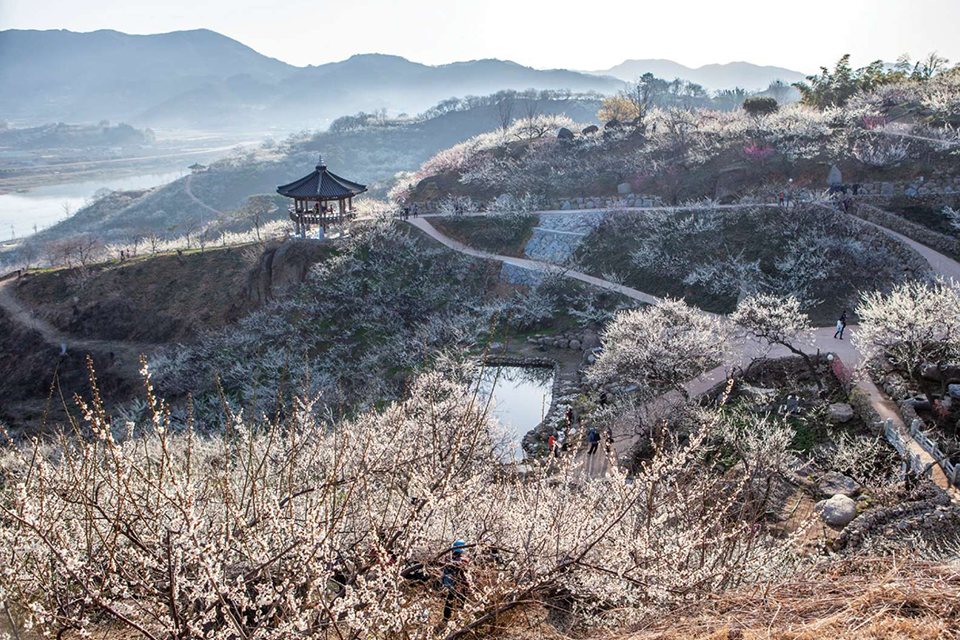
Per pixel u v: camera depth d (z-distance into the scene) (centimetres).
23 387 5062
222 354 4606
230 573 640
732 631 561
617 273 4869
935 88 6600
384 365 4188
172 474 536
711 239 4731
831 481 2092
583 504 898
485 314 4706
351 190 5712
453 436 1026
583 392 3412
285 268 5241
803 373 2984
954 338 2444
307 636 521
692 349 2756
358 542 673
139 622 566
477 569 699
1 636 571
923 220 4356
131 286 5797
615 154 6738
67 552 524
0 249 17012
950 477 1950
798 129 5903
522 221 5738
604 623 759
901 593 570
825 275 4050
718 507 1032
